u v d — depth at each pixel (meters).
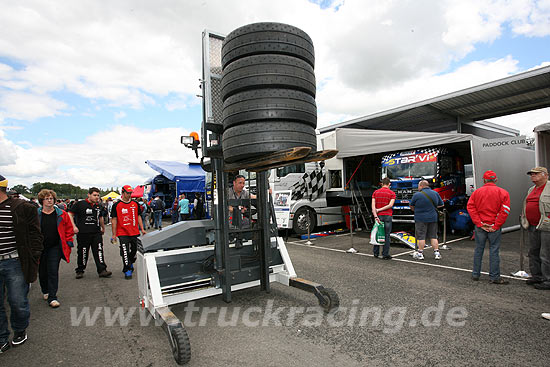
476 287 4.73
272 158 3.13
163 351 3.11
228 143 3.34
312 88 3.43
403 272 5.65
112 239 5.89
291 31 3.30
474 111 12.95
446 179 9.31
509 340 3.09
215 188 3.97
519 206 10.94
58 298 4.85
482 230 4.96
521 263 5.28
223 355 2.96
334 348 3.02
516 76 9.48
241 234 4.22
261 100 3.17
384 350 2.96
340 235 10.55
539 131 7.36
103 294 5.01
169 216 24.19
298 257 7.13
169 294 3.67
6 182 3.12
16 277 3.18
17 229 3.13
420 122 14.51
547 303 4.05
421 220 6.59
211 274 4.01
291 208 9.85
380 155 11.25
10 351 3.19
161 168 19.64
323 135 10.72
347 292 4.61
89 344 3.30
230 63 3.38
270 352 2.98
